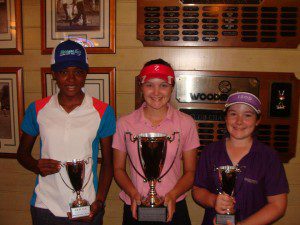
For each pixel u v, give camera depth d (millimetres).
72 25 1518
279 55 1472
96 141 1144
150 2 1460
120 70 1535
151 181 1064
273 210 1020
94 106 1142
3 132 1637
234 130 1076
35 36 1574
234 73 1472
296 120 1478
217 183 1108
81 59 1075
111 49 1506
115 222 1622
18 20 1561
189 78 1485
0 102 1624
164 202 1027
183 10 1450
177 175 1175
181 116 1192
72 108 1128
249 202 1053
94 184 1126
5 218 1709
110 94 1531
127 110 1552
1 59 1612
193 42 1465
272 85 1464
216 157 1120
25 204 1690
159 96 1114
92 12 1503
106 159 1170
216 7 1438
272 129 1482
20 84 1596
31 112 1131
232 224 973
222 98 1479
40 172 1067
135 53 1521
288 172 1529
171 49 1504
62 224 1079
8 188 1693
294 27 1435
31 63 1591
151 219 996
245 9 1431
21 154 1149
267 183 1052
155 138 1054
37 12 1562
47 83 1565
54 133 1072
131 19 1508
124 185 1120
